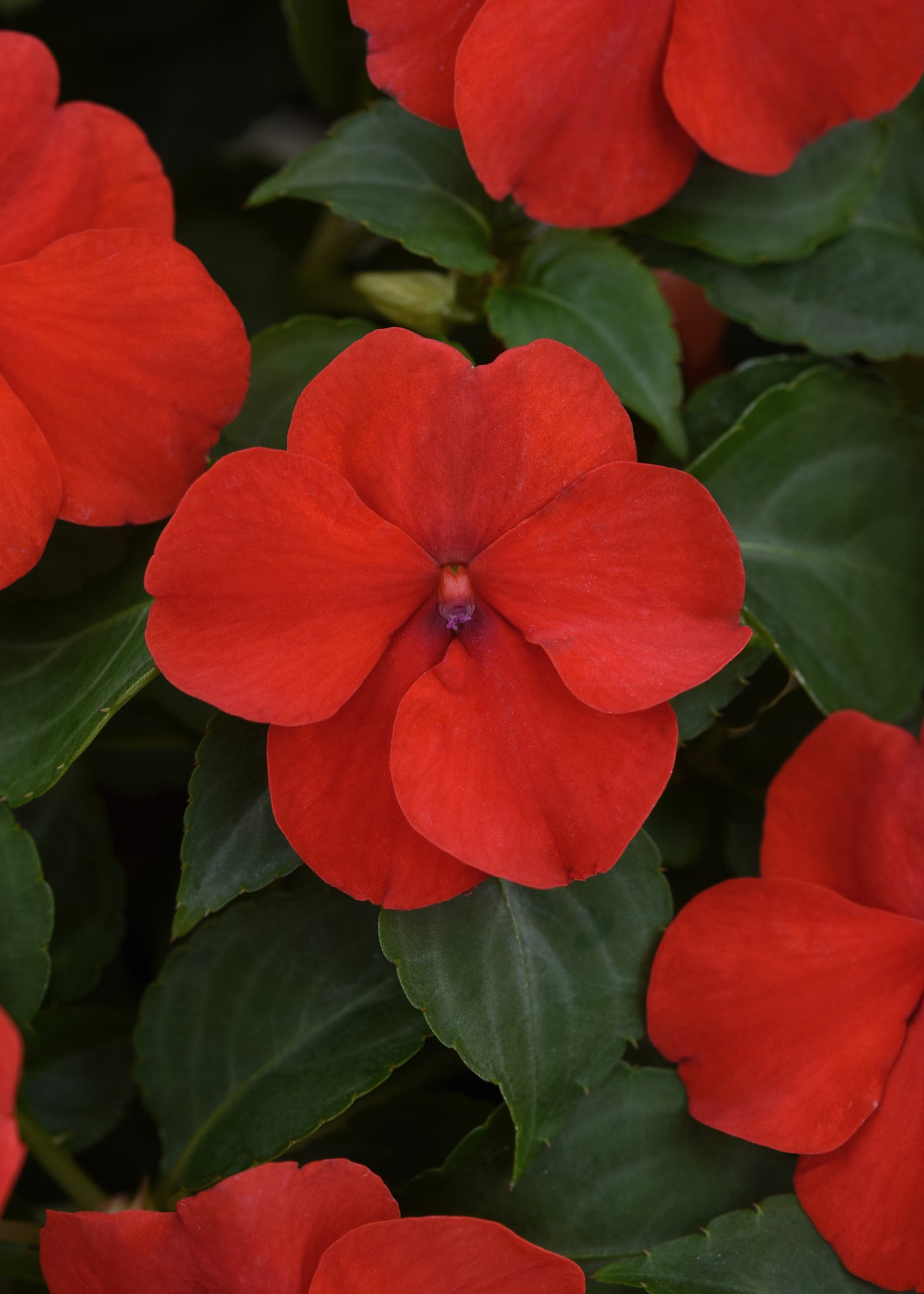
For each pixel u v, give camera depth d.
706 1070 0.36
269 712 0.34
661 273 0.40
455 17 0.36
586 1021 0.36
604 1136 0.36
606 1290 0.36
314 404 0.34
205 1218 0.34
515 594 0.35
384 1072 0.36
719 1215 0.36
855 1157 0.36
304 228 0.43
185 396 0.35
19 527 0.35
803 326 0.39
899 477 0.39
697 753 0.39
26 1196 0.39
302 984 0.37
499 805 0.34
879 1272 0.36
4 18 0.43
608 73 0.36
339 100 0.41
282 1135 0.36
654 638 0.34
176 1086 0.37
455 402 0.34
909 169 0.40
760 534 0.38
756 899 0.36
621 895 0.36
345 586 0.34
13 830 0.36
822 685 0.38
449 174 0.38
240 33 0.44
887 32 0.36
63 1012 0.39
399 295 0.39
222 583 0.34
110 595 0.36
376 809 0.34
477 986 0.35
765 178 0.39
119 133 0.36
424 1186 0.36
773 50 0.36
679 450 0.37
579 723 0.34
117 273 0.35
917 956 0.36
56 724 0.36
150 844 0.41
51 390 0.35
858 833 0.36
